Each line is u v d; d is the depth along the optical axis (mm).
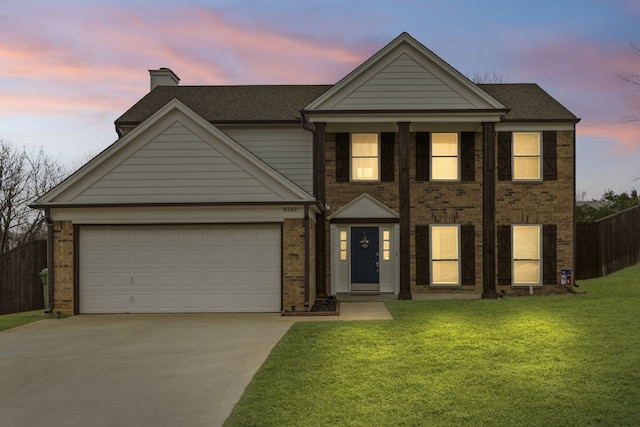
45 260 17469
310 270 14039
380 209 16969
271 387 6730
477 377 7062
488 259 15781
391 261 17047
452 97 16031
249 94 19516
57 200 13758
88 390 6953
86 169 13734
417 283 16984
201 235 13844
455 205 17125
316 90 19812
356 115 15953
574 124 17062
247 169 13758
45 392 6906
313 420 5566
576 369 7379
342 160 17234
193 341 10016
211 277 13781
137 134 13820
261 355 8695
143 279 13805
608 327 10258
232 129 17234
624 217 21547
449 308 13477
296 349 8883
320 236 15773
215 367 7988
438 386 6688
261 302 13727
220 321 12367
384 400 6176
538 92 19234
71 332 11227
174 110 13844
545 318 11414
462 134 17188
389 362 7891
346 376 7164
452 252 17109
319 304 14578
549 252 16984
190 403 6324
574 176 17109
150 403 6359
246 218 13727
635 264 21922
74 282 13688
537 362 7793
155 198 13773
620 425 5406
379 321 11680
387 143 17266
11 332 11297
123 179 13828
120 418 5867
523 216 17047
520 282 17031
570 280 16703
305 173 17109
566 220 17062
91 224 13812
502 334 9828
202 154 13820
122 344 9891
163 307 13766
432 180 17156
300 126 17078
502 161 17109
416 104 16062
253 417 5676
